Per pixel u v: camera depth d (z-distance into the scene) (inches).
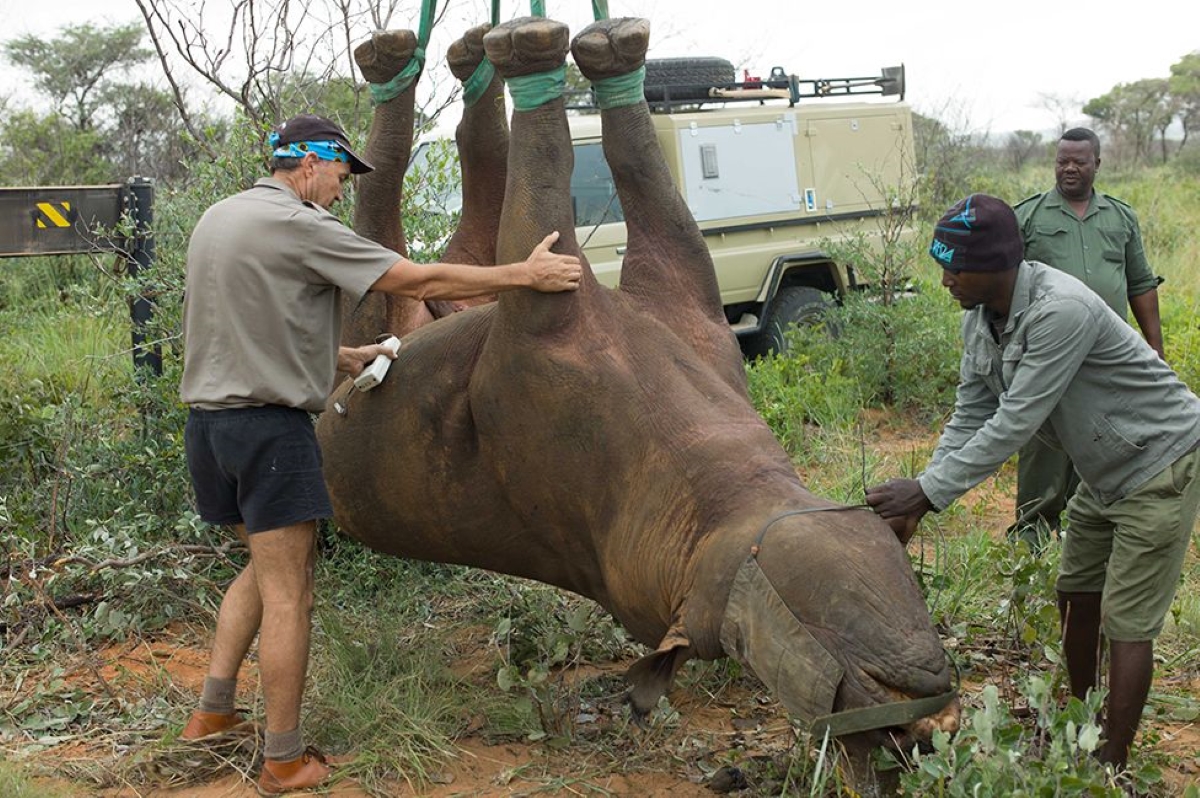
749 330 432.5
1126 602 164.7
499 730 187.2
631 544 160.4
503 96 209.0
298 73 301.0
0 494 273.1
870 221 463.2
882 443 369.7
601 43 180.2
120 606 234.5
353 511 195.2
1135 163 1413.6
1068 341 155.9
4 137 709.9
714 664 200.1
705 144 422.9
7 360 388.5
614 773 174.7
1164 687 205.9
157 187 322.7
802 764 165.2
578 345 167.0
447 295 165.3
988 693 136.9
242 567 243.8
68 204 289.6
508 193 173.5
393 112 209.0
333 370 174.1
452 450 181.5
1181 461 161.8
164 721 190.9
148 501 257.4
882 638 137.9
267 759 171.6
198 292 167.8
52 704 201.6
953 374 403.5
